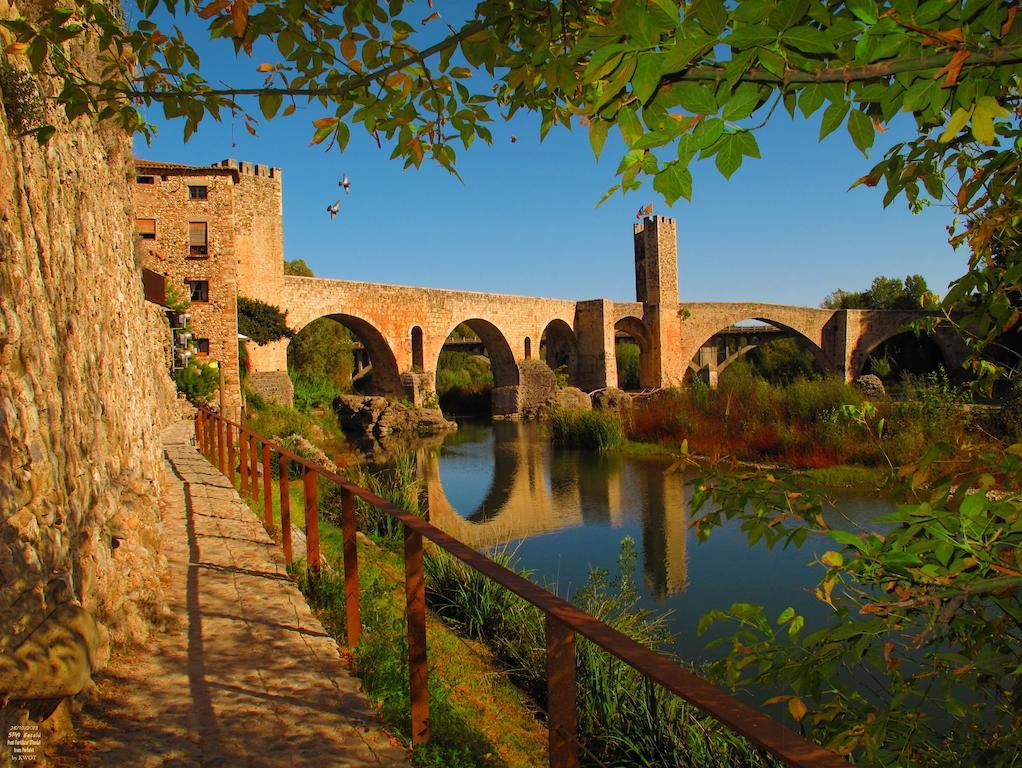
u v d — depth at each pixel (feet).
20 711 9.43
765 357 255.29
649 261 211.61
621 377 247.29
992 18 4.99
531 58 8.06
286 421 103.40
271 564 21.07
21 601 9.40
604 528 51.42
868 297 277.44
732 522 49.73
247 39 8.62
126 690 12.67
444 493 68.69
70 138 15.17
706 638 28.53
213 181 101.09
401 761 10.56
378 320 151.64
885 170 7.53
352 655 14.47
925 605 6.18
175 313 89.45
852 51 5.35
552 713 7.16
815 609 31.07
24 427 10.33
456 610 23.88
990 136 4.80
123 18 10.64
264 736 11.15
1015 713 6.85
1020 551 6.15
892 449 55.31
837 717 7.29
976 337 9.76
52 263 13.02
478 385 211.61
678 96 5.30
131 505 17.03
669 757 16.25
